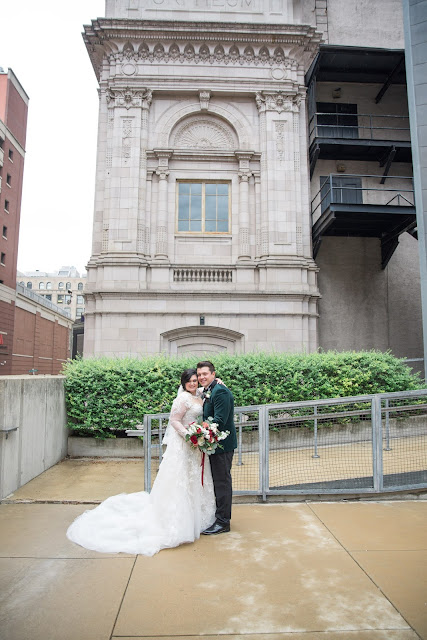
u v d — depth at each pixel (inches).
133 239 575.2
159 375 337.1
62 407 327.0
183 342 569.6
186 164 610.2
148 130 609.6
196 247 599.5
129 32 597.9
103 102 610.2
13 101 1502.2
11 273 1486.2
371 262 657.6
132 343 555.2
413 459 280.5
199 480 185.2
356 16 713.0
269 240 584.7
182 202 611.8
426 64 428.5
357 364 365.7
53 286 4045.3
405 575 145.2
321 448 320.2
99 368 343.0
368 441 321.4
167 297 564.4
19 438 251.1
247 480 250.2
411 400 356.8
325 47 615.5
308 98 656.4
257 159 610.2
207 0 625.0
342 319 642.2
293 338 564.7
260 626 117.0
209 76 608.7
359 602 128.4
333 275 651.5
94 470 293.0
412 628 115.8
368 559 157.6
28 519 200.7
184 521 172.2
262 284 577.3
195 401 191.5
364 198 674.2
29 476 264.8
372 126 682.2
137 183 586.6
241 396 333.1
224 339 571.5
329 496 231.8
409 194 678.5
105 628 116.3
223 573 147.4
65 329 2181.3
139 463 314.5
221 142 621.6
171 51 609.3
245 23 596.4
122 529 176.9
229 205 613.6
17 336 1514.5
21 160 1568.7
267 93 609.0
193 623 118.4
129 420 331.0
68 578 143.6
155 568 151.3
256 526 192.1
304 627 116.4
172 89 607.5
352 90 693.9
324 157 670.5
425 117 425.1
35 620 119.6
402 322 647.8
